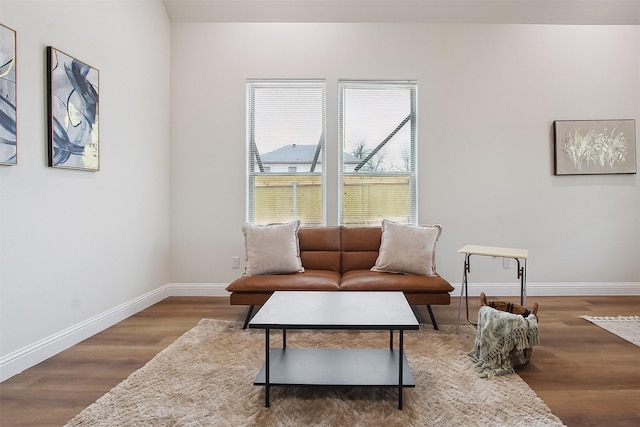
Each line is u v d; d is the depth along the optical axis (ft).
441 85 12.67
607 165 12.59
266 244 10.28
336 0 12.23
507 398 5.92
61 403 5.83
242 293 9.36
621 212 12.69
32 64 7.22
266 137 13.01
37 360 7.31
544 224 12.70
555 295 12.70
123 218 10.23
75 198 8.41
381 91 12.94
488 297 12.69
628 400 5.91
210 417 5.41
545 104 12.67
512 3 12.21
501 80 12.64
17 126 6.85
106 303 9.50
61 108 7.86
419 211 12.74
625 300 11.99
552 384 6.46
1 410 5.62
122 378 6.70
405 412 5.54
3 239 6.64
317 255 11.07
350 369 6.34
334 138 12.74
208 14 12.56
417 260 10.02
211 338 8.62
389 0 12.22
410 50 12.66
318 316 6.03
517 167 12.69
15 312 6.86
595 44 12.63
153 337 8.81
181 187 12.80
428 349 7.97
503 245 12.75
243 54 12.73
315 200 13.01
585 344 8.27
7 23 6.66
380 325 5.61
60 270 7.96
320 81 12.78
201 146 12.80
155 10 11.83
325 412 5.54
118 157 10.00
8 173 6.73
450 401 5.84
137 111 10.88
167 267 12.71
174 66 12.75
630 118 12.67
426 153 12.70
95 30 9.04
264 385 5.88
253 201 13.05
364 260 10.98
